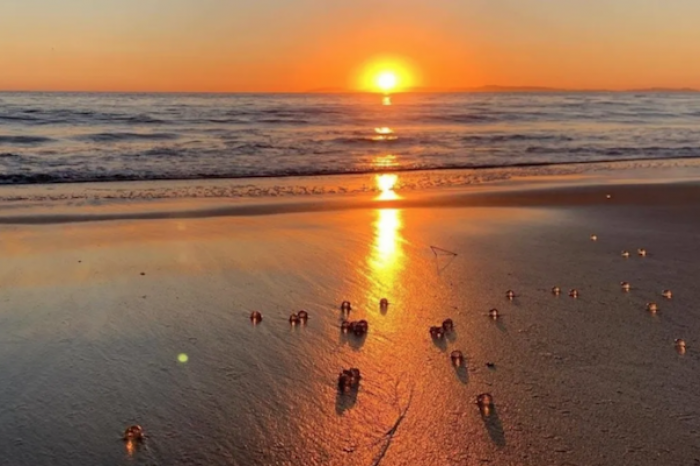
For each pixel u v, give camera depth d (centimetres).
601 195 1301
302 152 2141
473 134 2919
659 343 493
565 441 344
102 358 453
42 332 503
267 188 1402
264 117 3941
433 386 412
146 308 564
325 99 9588
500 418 370
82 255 757
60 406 380
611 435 350
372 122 3744
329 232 909
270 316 546
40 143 2212
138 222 970
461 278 675
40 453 329
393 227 954
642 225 992
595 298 609
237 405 383
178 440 343
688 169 1834
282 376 425
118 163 1750
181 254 764
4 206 1106
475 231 931
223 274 678
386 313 559
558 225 986
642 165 1941
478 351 473
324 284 646
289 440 344
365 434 351
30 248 791
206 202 1183
